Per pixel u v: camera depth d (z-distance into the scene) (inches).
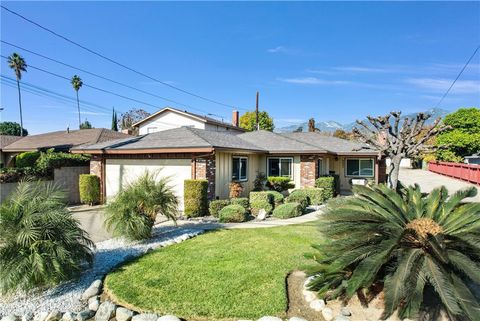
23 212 189.0
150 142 510.9
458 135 1110.4
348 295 136.3
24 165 623.8
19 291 187.3
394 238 146.2
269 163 633.6
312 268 165.9
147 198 292.2
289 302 168.4
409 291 129.6
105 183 542.6
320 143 727.7
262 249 259.6
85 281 204.2
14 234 180.1
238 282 190.7
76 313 165.5
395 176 362.9
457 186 726.5
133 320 153.2
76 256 197.8
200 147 433.1
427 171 1309.1
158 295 176.7
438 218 178.4
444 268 140.3
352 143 716.0
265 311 157.4
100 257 248.1
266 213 429.4
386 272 156.6
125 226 277.4
